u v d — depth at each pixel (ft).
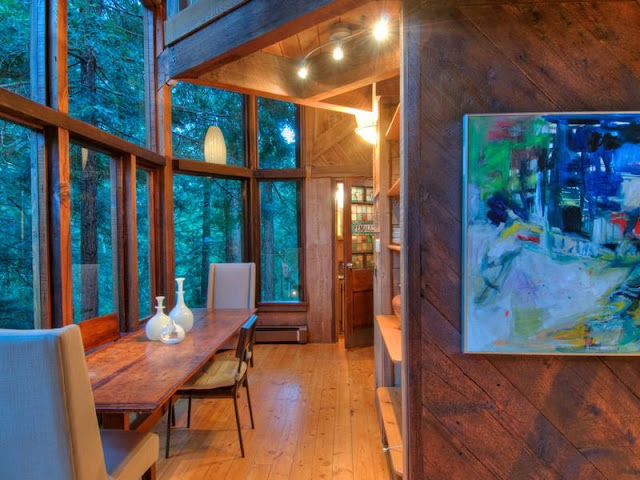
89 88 9.10
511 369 4.71
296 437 8.60
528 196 4.52
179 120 13.47
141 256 11.31
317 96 8.95
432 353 4.70
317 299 16.24
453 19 4.67
